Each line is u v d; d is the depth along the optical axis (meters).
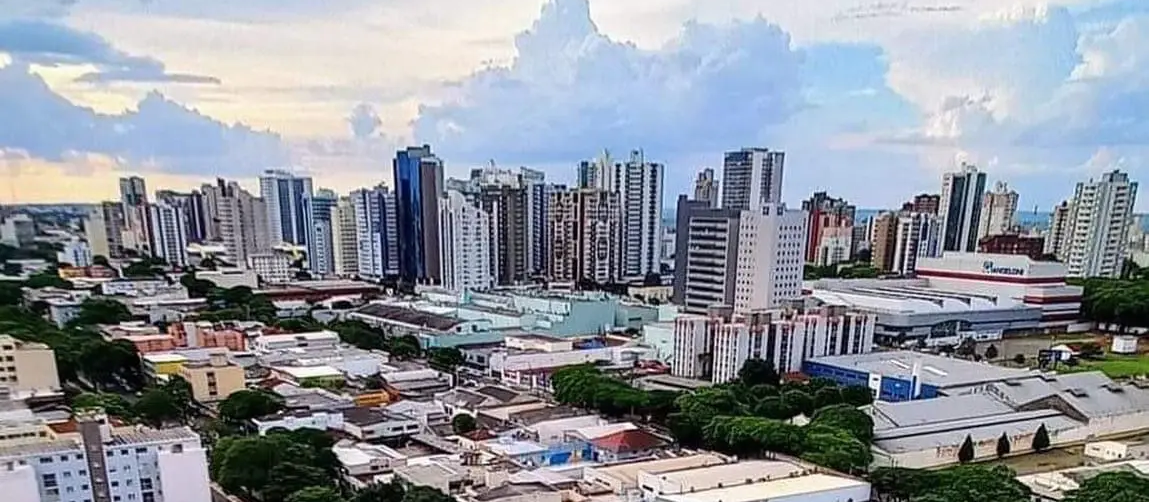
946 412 153.62
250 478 108.88
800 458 128.50
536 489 109.06
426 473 114.88
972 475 110.31
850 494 111.06
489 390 178.00
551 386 182.50
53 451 93.62
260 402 145.62
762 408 151.88
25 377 151.88
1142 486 104.25
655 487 112.50
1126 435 161.38
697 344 196.62
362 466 120.44
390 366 196.12
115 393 168.75
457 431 147.50
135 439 100.50
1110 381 178.25
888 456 132.62
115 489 97.12
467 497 107.75
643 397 157.12
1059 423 155.75
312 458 116.88
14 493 88.56
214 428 142.12
